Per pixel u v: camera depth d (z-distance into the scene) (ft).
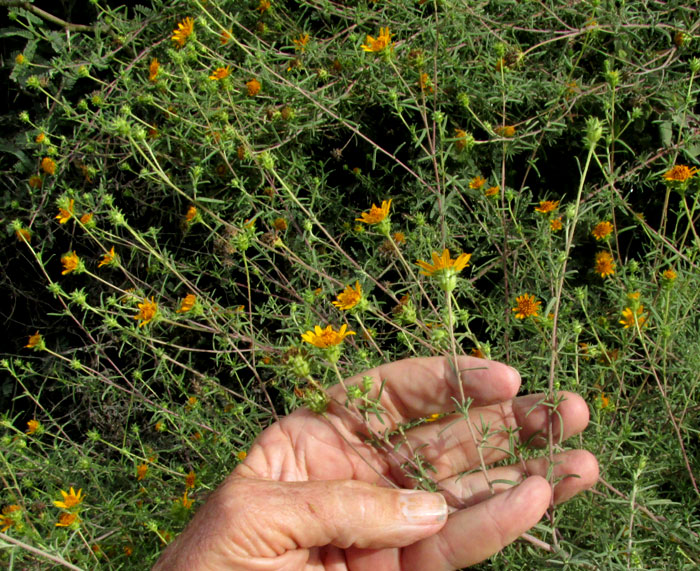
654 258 1.95
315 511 1.35
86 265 2.81
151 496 2.01
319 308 2.06
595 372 1.91
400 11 2.35
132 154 2.25
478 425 1.53
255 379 2.40
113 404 2.56
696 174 1.94
